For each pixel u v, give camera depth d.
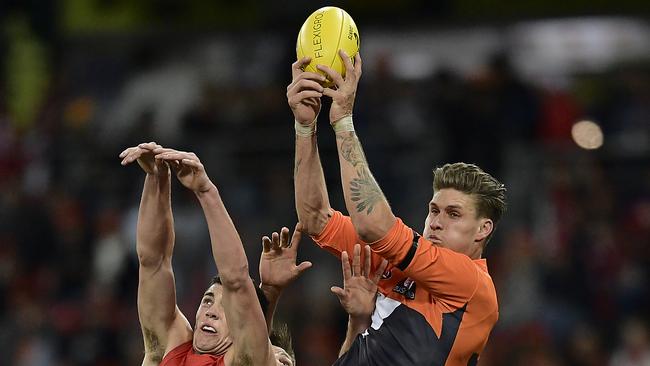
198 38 60.91
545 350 40.44
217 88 55.34
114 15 61.56
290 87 18.66
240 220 47.88
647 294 43.81
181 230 46.56
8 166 54.31
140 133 53.12
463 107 47.44
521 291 43.16
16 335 46.00
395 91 50.38
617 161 48.66
